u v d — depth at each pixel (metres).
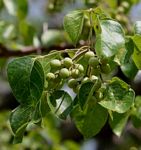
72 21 0.53
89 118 0.60
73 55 0.55
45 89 0.53
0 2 1.07
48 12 1.11
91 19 0.53
